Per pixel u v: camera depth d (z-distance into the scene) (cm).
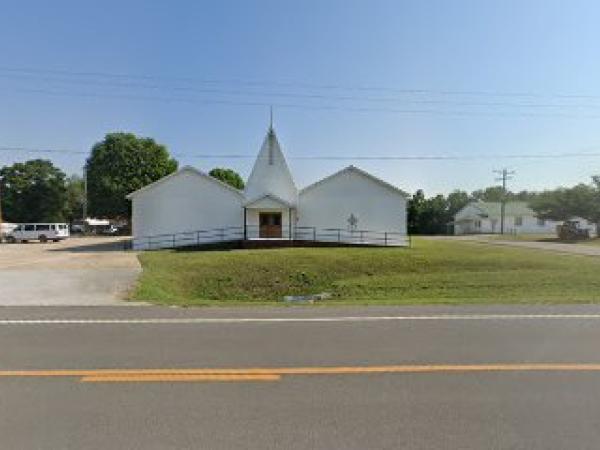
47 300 1439
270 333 984
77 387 671
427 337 948
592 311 1227
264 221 4741
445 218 10394
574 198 7250
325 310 1251
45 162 9994
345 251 3803
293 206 4697
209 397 634
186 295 2366
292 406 606
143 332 994
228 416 575
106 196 8450
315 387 671
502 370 743
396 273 3109
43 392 652
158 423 556
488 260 3353
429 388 668
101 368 754
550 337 947
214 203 4778
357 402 619
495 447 502
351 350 854
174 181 4750
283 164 4838
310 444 507
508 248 4269
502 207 9631
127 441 513
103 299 1462
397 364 773
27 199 9856
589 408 600
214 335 966
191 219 4753
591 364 771
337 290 2609
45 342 912
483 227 10294
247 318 1138
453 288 2475
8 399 628
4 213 9781
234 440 515
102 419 567
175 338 942
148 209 4719
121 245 5053
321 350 854
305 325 1059
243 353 836
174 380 699
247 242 4359
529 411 591
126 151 8556
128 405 608
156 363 779
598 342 908
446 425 552
